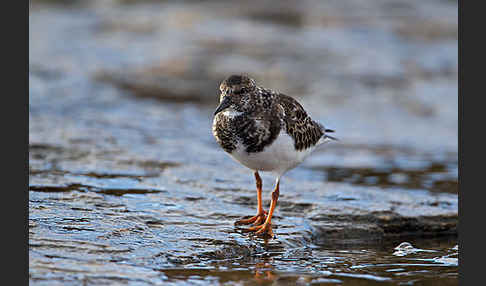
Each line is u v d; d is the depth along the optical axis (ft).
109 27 94.17
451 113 68.85
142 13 101.09
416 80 77.92
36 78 70.90
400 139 61.00
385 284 27.30
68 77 72.43
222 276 27.20
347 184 44.16
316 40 87.86
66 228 30.01
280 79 74.23
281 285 26.48
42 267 25.63
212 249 29.84
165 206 35.27
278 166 32.99
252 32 89.71
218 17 97.09
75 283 24.54
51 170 40.29
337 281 27.45
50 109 60.13
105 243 28.73
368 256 32.14
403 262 30.99
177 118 62.85
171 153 48.24
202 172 43.09
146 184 39.22
